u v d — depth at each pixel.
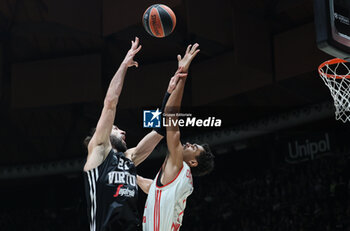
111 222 3.72
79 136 23.09
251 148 21.11
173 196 4.10
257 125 19.30
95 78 18.03
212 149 20.95
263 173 20.06
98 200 3.78
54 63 18.58
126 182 3.87
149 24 5.27
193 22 14.75
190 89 19.36
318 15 4.70
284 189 18.58
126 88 18.61
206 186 21.48
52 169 24.59
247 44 15.30
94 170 3.83
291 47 15.47
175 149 4.09
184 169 4.19
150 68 18.52
